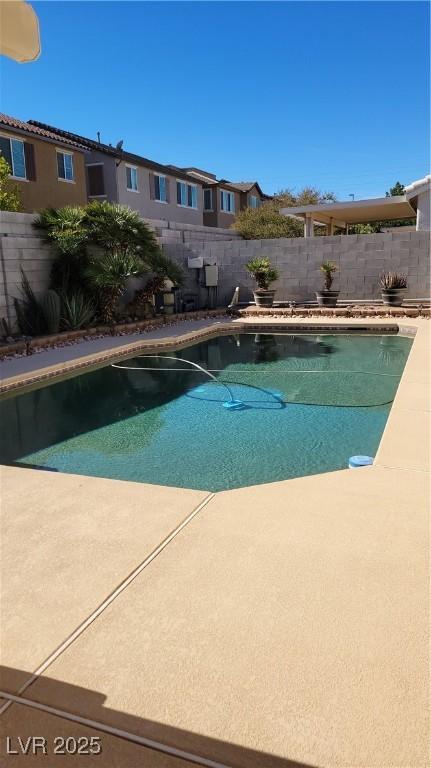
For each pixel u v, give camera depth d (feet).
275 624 6.53
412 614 6.64
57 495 11.02
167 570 7.88
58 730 5.09
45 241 36.88
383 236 47.11
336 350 33.47
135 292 45.11
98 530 9.29
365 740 4.85
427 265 46.47
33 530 9.36
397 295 44.14
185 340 37.32
